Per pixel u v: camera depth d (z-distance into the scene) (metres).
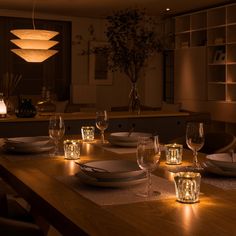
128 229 1.17
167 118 4.73
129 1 7.68
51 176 1.82
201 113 7.21
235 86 8.31
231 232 1.14
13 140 2.61
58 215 1.35
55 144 2.60
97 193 1.54
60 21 9.30
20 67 9.02
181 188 1.43
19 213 2.23
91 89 9.27
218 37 8.61
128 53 5.36
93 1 7.66
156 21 9.60
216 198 1.47
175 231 1.15
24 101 4.15
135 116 4.54
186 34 9.49
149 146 1.48
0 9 8.56
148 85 9.73
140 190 1.58
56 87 9.40
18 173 1.89
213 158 1.95
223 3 8.09
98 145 2.68
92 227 1.19
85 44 9.50
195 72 8.84
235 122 7.93
